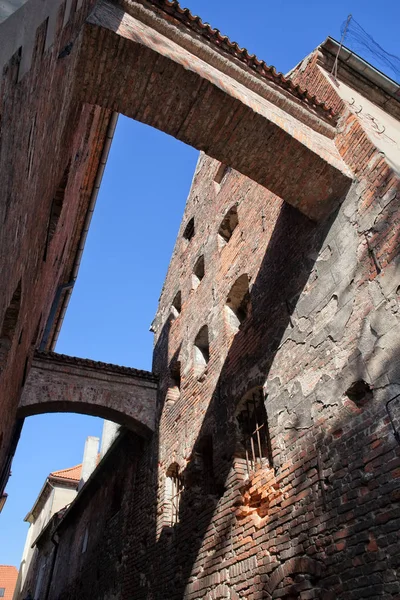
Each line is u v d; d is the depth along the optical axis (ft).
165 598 31.71
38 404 42.29
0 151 17.87
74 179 31.81
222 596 24.73
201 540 28.96
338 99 26.22
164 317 51.98
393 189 20.45
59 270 42.91
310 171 23.93
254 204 34.73
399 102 30.66
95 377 46.06
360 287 20.53
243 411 29.04
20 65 16.43
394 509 15.55
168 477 38.50
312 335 22.82
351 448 18.24
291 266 26.55
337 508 17.95
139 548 39.55
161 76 21.43
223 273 37.45
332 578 17.20
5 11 15.29
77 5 21.35
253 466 26.40
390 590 14.76
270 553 21.50
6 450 38.60
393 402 16.93
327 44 29.43
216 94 22.20
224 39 23.77
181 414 39.09
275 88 24.85
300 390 22.44
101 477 59.06
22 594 102.17
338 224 23.38
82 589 54.19
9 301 20.88
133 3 21.70
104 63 20.62
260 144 23.77
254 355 28.17
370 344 18.92
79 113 23.79
